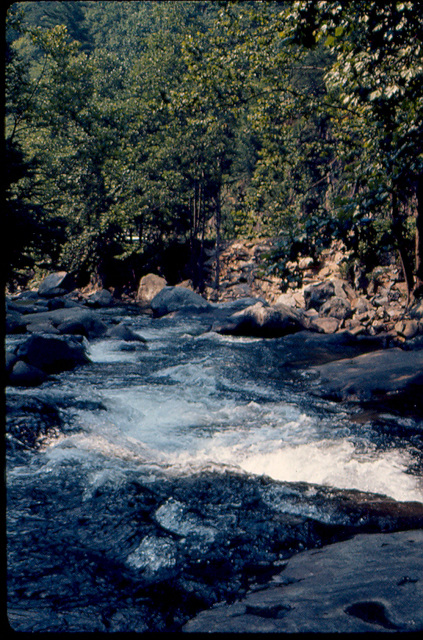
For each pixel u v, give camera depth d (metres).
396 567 3.44
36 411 7.76
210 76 19.97
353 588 3.06
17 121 27.56
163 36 39.28
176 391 10.80
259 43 19.86
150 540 4.43
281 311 19.23
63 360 13.00
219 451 7.43
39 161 23.02
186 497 5.35
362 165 13.55
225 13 20.16
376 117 10.13
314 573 3.65
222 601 3.57
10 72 25.78
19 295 33.81
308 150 23.62
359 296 23.97
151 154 35.38
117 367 13.18
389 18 6.61
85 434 7.37
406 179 9.83
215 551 4.30
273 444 7.73
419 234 18.34
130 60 59.09
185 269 38.66
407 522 4.91
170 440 7.90
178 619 3.29
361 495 5.60
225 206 42.03
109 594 3.63
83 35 77.44
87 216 34.78
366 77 8.77
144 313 28.44
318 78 26.92
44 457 6.42
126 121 36.09
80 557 4.17
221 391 10.98
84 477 5.83
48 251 21.97
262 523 4.81
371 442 7.82
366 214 10.05
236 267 36.25
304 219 9.69
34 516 4.89
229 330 19.22
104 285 36.97
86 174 33.69
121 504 5.14
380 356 13.05
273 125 22.78
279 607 2.89
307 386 11.51
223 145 33.06
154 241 38.44
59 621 3.17
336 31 6.84
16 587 3.69
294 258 9.70
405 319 18.67
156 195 34.50
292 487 5.69
